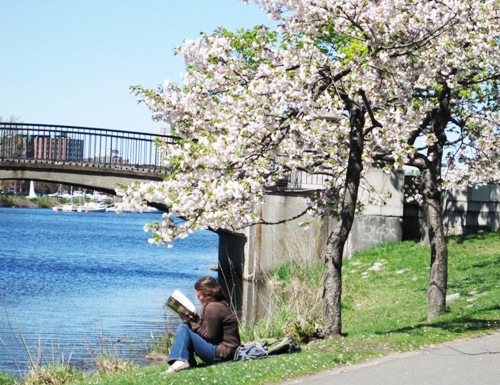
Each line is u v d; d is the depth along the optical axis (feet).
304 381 31.53
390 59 45.83
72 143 114.93
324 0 44.65
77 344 65.82
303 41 47.52
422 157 56.65
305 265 67.10
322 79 46.19
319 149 52.75
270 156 47.62
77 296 104.47
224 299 37.50
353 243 114.42
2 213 503.61
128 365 53.36
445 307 56.13
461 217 112.06
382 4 44.75
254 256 107.96
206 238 345.72
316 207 59.72
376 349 38.70
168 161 44.68
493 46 51.06
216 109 49.57
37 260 174.19
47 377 49.21
